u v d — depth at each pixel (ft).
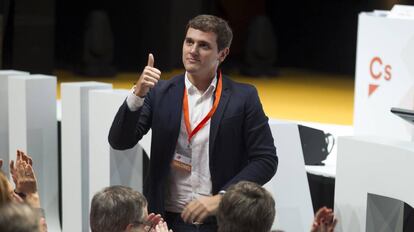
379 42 36.91
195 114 24.27
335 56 83.46
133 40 75.05
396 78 36.37
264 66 74.95
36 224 14.35
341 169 25.98
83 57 70.23
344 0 82.28
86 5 77.71
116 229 20.81
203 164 24.27
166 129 24.13
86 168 36.22
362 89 37.99
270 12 88.69
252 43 74.23
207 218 23.97
